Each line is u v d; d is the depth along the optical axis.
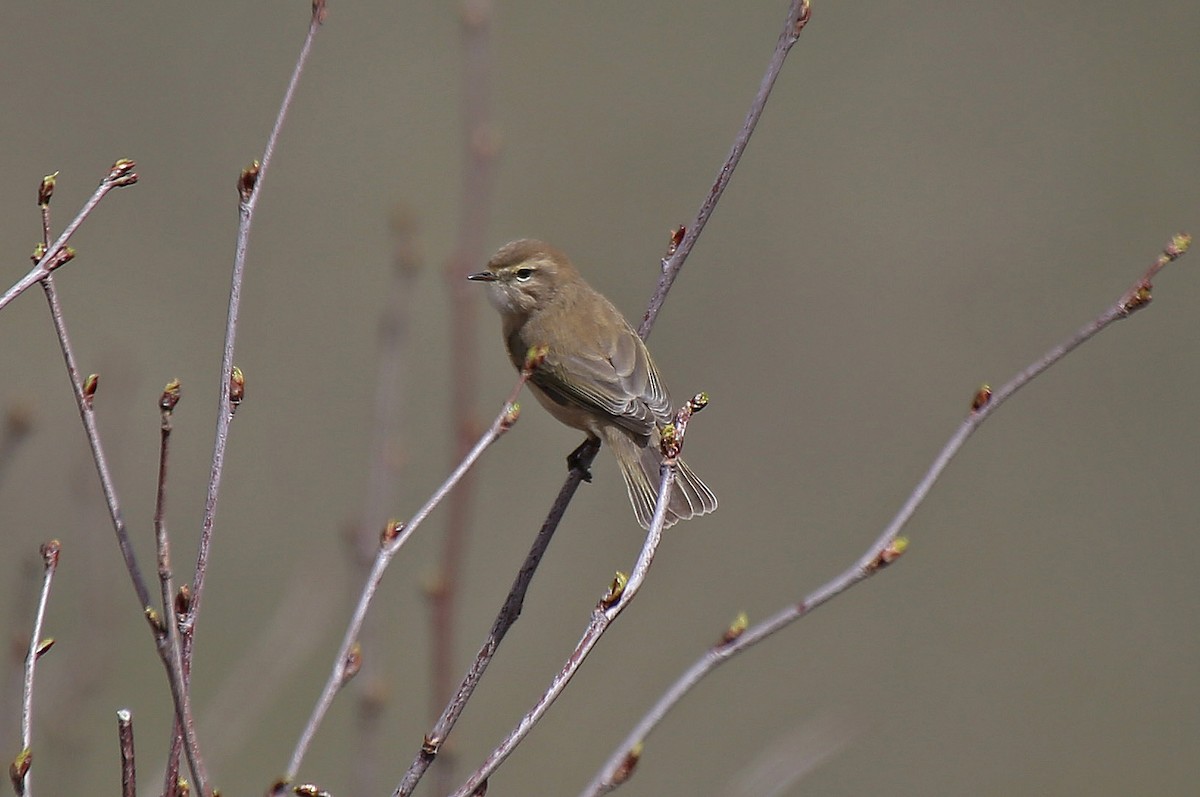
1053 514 16.89
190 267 16.53
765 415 16.81
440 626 6.52
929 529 16.67
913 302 17.20
